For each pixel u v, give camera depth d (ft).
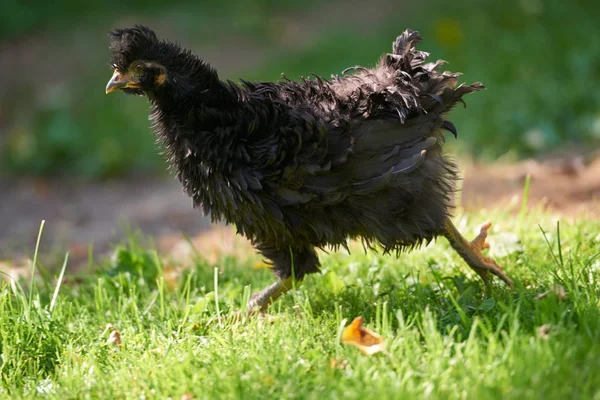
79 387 13.07
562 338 12.10
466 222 19.36
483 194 24.11
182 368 12.87
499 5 38.86
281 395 11.85
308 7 46.57
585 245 16.88
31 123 37.58
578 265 15.52
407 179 14.28
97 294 17.21
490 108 31.04
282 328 14.12
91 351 14.21
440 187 14.78
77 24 47.11
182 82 14.66
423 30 38.58
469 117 30.83
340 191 14.25
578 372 11.35
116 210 30.53
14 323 15.19
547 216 19.42
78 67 41.98
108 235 27.66
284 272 16.06
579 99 30.35
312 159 14.10
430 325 12.76
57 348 14.96
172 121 14.94
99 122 36.60
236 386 12.07
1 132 37.93
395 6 44.09
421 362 12.39
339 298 16.01
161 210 29.32
